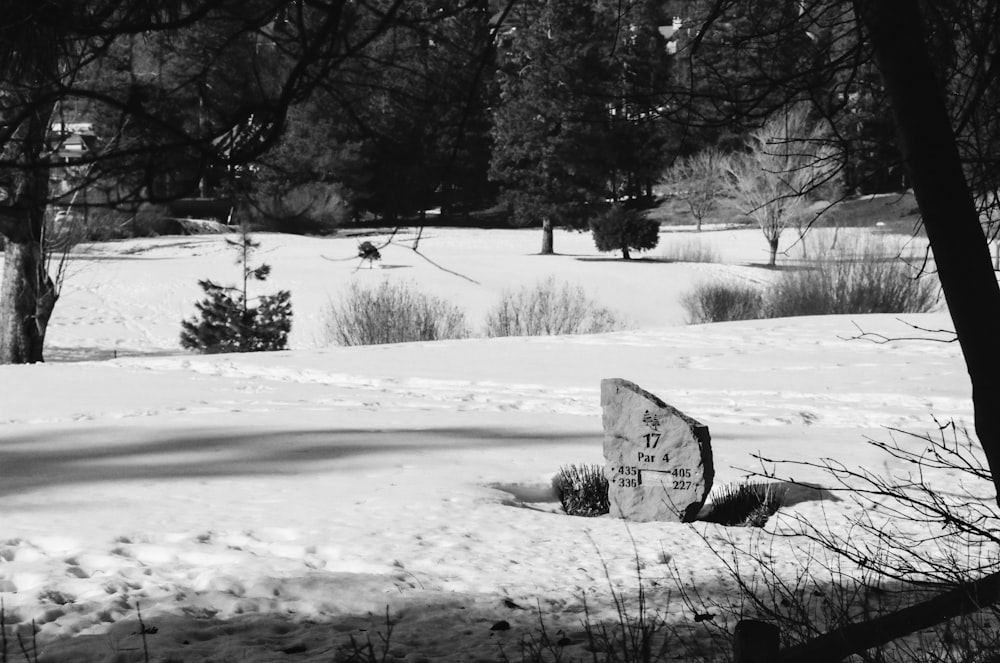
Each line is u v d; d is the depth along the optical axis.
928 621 3.70
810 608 6.11
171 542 8.14
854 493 10.28
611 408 10.41
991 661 4.25
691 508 10.06
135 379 19.27
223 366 21.22
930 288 33.66
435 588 7.07
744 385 18.17
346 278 46.62
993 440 3.70
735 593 6.82
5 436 12.97
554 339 25.55
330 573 7.31
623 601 6.47
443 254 57.38
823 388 17.69
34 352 26.75
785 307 35.56
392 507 9.48
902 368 19.75
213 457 11.73
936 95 3.59
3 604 6.41
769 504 10.12
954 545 7.79
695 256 58.75
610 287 47.09
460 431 13.84
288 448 12.33
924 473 11.21
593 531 9.15
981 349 3.67
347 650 5.43
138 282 45.78
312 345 35.22
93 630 5.94
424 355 22.78
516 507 10.14
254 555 7.83
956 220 3.64
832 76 3.57
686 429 10.04
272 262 50.50
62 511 9.09
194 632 5.88
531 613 6.41
